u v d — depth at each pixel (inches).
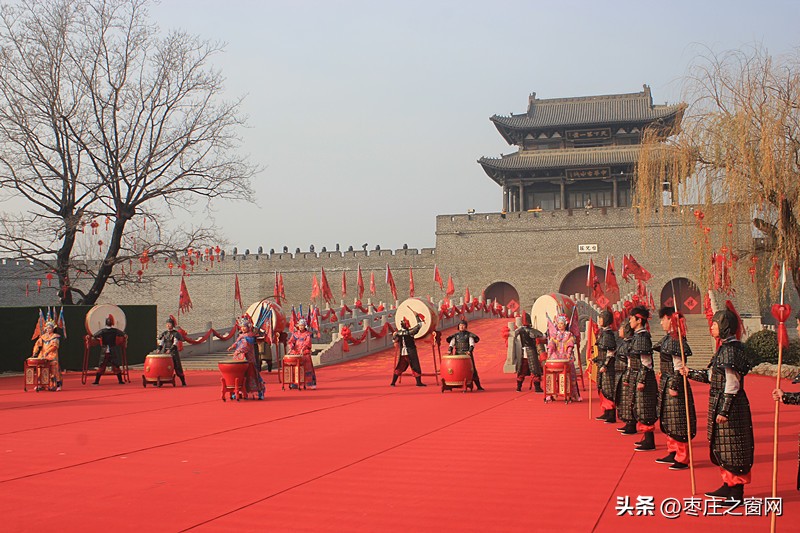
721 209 926.4
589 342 554.3
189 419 548.7
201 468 367.2
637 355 411.2
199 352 1286.9
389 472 353.4
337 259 2704.2
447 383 735.1
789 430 470.9
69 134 1342.3
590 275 1241.4
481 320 1726.1
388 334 1348.4
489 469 358.9
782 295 275.0
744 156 870.4
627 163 2760.8
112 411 603.2
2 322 1063.6
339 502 299.3
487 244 2610.7
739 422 293.7
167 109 1411.2
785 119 872.9
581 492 313.0
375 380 899.4
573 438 449.1
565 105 3026.6
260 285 2736.2
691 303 2257.6
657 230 2406.5
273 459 388.2
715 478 339.6
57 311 1106.1
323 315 1508.4
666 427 358.9
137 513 286.5
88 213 1328.7
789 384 784.3
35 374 785.6
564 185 2930.6
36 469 367.9
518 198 3085.6
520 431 478.0
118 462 384.5
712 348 1246.3
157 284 2785.4
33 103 1309.1
